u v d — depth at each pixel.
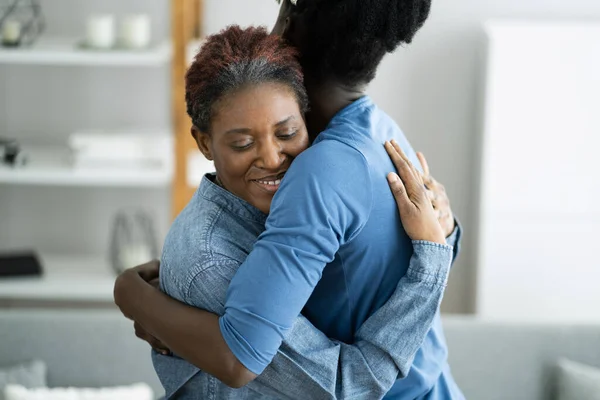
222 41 1.31
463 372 3.03
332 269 1.34
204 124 1.32
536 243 3.82
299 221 1.23
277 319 1.22
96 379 3.04
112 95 4.00
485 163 3.77
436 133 4.06
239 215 1.37
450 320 3.07
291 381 1.35
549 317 3.87
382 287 1.37
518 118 3.72
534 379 3.03
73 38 3.87
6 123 4.02
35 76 3.98
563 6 3.94
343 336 1.41
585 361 3.03
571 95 3.70
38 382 2.93
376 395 1.37
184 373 1.45
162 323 1.35
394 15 1.33
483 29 3.88
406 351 1.35
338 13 1.33
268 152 1.29
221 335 1.26
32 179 3.60
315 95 1.39
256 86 1.28
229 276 1.33
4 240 4.17
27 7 3.87
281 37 1.37
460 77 4.00
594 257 3.82
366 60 1.36
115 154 3.64
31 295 3.68
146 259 3.85
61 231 4.16
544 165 3.76
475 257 4.01
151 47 3.70
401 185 1.32
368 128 1.35
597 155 3.73
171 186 3.64
